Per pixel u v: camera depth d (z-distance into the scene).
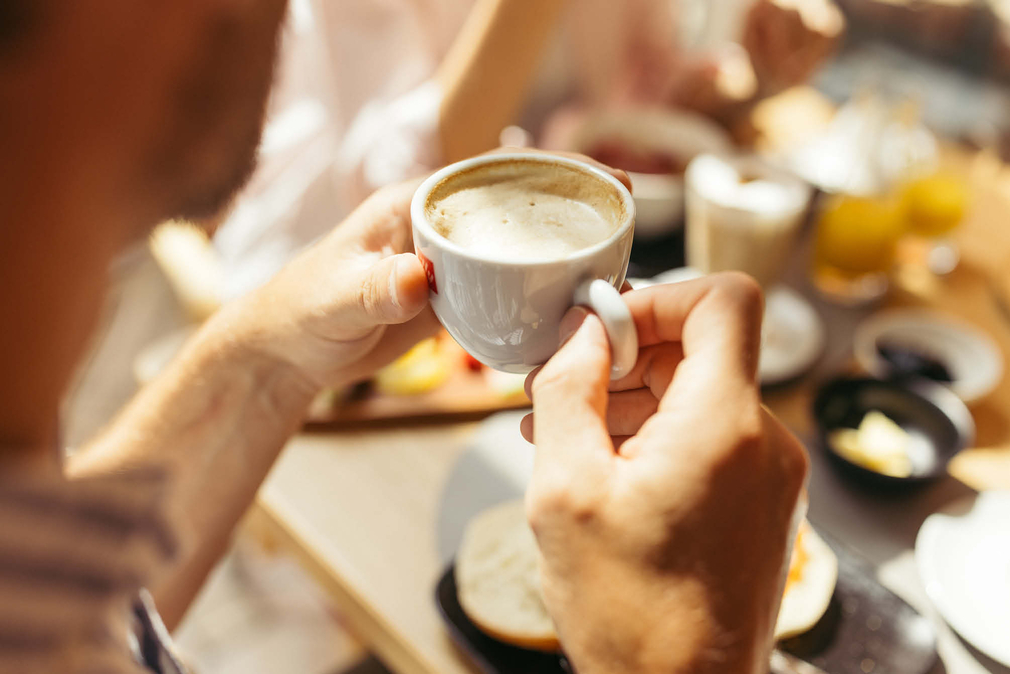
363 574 0.59
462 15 0.94
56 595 0.28
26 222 0.25
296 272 0.53
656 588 0.37
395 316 0.48
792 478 0.41
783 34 0.98
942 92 1.54
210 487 0.56
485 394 0.70
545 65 1.21
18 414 0.28
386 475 0.65
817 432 0.65
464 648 0.55
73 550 0.29
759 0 0.99
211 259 0.79
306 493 0.64
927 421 0.67
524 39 0.78
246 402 0.55
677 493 0.37
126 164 0.28
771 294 0.78
